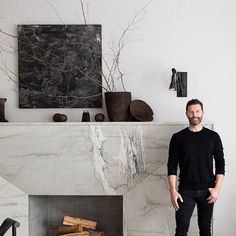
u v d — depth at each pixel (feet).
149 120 10.45
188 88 10.72
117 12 10.80
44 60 10.89
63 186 10.18
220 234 10.73
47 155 10.18
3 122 10.34
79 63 10.85
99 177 10.09
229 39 10.62
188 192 8.93
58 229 10.82
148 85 10.81
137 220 10.09
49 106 10.93
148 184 10.03
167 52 10.75
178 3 10.70
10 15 10.93
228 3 10.59
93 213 11.44
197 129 9.11
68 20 10.85
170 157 9.17
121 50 10.82
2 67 11.00
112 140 10.05
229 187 10.67
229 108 10.66
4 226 5.72
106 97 10.36
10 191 10.31
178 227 8.96
